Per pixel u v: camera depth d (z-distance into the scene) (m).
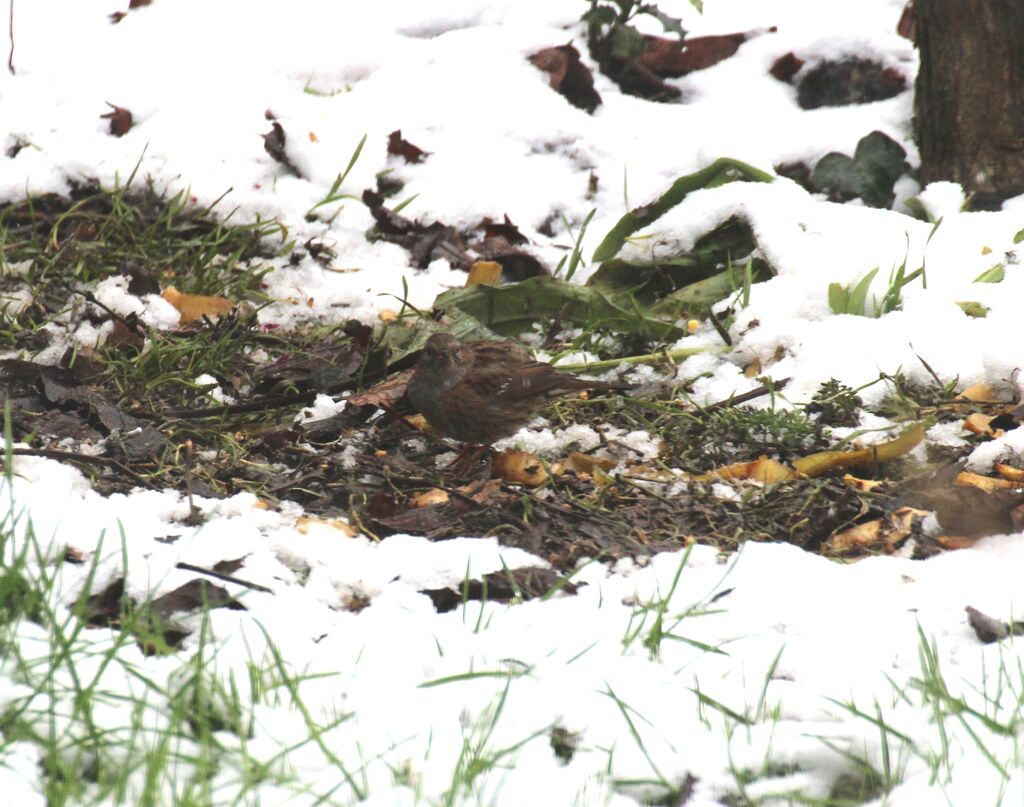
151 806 5.40
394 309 12.42
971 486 9.05
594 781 6.05
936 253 12.48
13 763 5.58
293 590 7.66
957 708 6.34
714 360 11.71
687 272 12.81
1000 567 8.41
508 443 10.62
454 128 14.57
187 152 13.77
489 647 7.03
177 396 10.93
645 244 12.91
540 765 6.15
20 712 5.80
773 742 6.28
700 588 7.95
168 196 13.45
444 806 5.68
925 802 5.76
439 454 10.50
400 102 14.77
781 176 14.25
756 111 15.23
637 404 11.05
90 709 5.91
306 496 9.49
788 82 15.73
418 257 13.22
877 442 10.44
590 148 14.62
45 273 12.15
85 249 12.52
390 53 15.42
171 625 6.95
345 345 11.62
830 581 8.09
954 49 13.50
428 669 6.85
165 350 11.18
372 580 7.95
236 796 5.58
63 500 8.09
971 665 7.12
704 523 9.30
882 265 12.31
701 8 15.30
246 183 13.63
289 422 10.54
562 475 10.03
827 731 6.43
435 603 7.87
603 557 8.66
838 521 9.27
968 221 12.84
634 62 15.62
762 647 7.20
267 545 8.09
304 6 15.88
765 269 12.60
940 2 13.50
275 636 6.96
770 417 10.45
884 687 6.84
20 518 7.63
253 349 11.75
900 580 8.27
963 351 11.36
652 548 8.77
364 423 10.70
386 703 6.45
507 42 15.59
